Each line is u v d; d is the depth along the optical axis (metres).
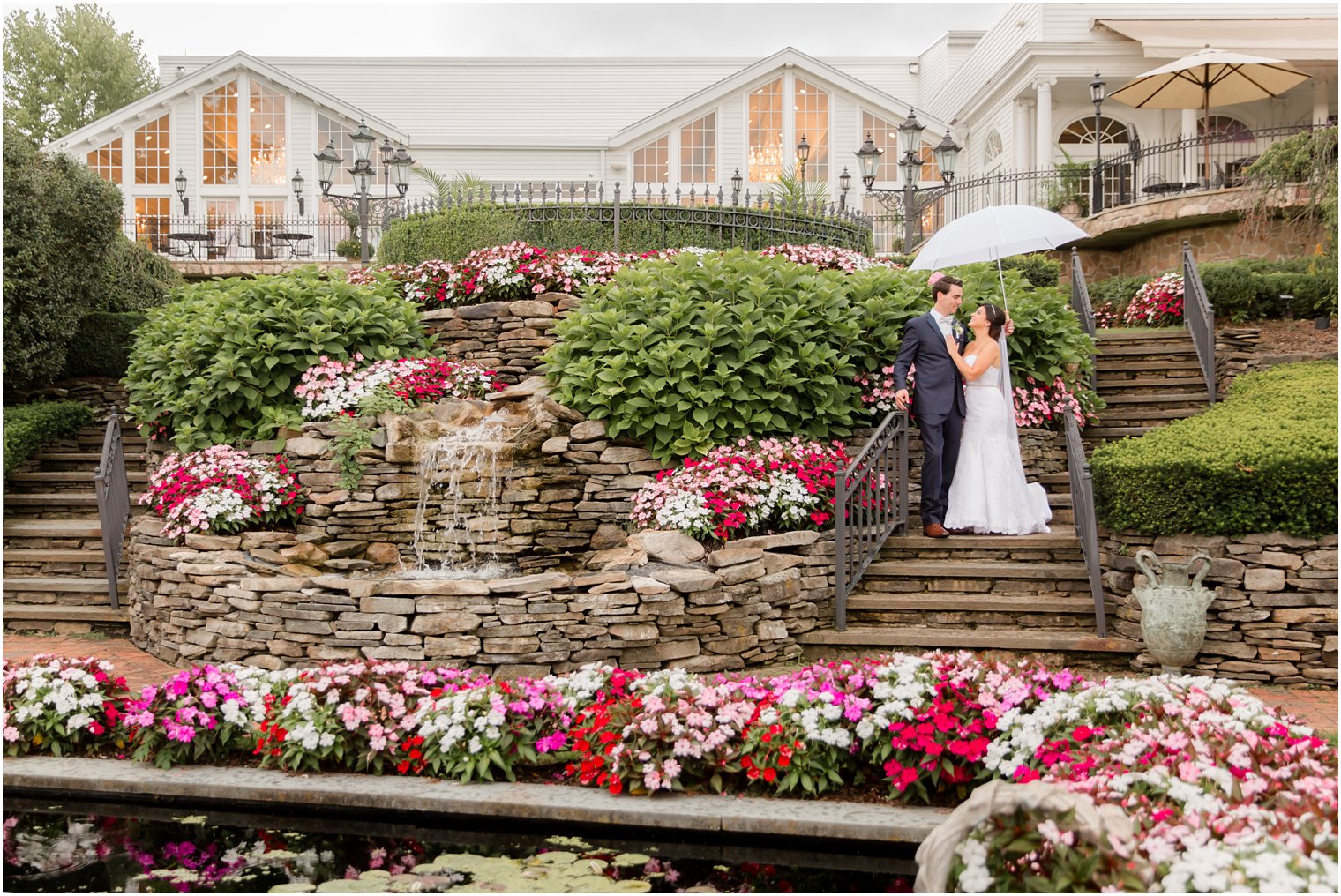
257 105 23.69
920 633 6.21
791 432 7.52
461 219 10.95
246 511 7.06
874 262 11.16
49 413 10.45
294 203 23.66
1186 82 17.14
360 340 8.72
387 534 7.41
